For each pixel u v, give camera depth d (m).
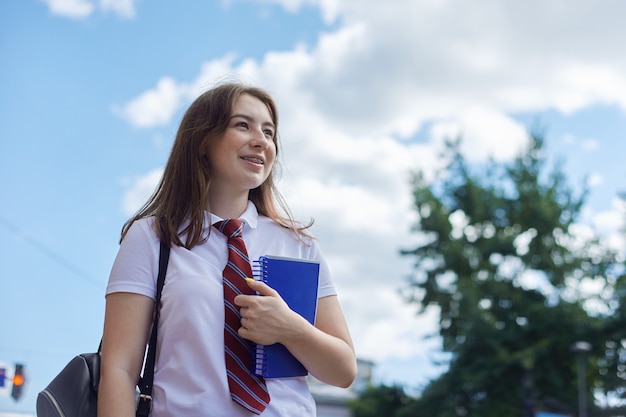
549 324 31.11
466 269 33.34
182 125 2.43
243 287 2.19
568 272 32.44
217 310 2.15
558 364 31.48
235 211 2.42
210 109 2.41
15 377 11.27
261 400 2.10
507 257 33.44
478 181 35.09
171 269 2.21
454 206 35.03
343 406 44.31
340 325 2.43
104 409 2.06
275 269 2.21
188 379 2.09
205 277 2.19
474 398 31.30
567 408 30.92
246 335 2.11
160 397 2.10
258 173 2.39
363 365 48.38
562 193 34.03
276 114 2.52
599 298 31.98
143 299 2.20
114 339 2.16
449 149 35.38
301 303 2.23
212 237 2.29
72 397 2.14
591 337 30.92
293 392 2.18
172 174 2.38
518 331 31.25
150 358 2.15
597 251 32.62
